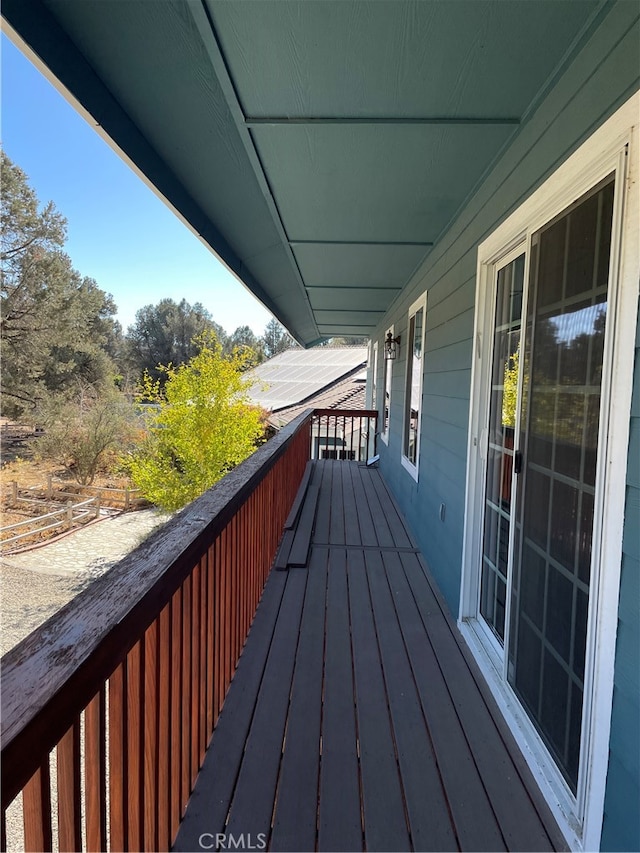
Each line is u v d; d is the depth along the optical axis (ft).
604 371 3.97
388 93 5.20
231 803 4.54
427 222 9.50
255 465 7.97
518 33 4.23
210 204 8.71
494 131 5.97
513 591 6.10
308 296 18.06
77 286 62.34
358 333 29.73
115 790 3.15
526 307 5.85
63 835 2.46
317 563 11.03
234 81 5.02
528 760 5.08
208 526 4.75
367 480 21.12
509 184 6.41
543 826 4.40
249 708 5.92
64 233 57.72
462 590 8.02
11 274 53.98
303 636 7.72
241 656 7.09
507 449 6.82
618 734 3.62
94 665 2.48
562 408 4.85
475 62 4.66
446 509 9.44
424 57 4.59
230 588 6.37
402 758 5.18
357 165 6.94
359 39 4.35
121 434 54.70
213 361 40.27
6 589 29.17
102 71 4.99
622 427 3.65
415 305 13.96
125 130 5.85
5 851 1.80
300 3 3.92
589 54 4.32
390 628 8.05
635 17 3.63
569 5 3.90
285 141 6.27
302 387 55.06
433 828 4.35
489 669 6.63
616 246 3.84
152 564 3.58
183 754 4.43
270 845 4.15
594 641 4.05
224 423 39.50
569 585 4.60
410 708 6.01
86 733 2.69
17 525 36.42
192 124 6.03
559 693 4.75
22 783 1.92
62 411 54.34
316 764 5.06
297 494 16.10
